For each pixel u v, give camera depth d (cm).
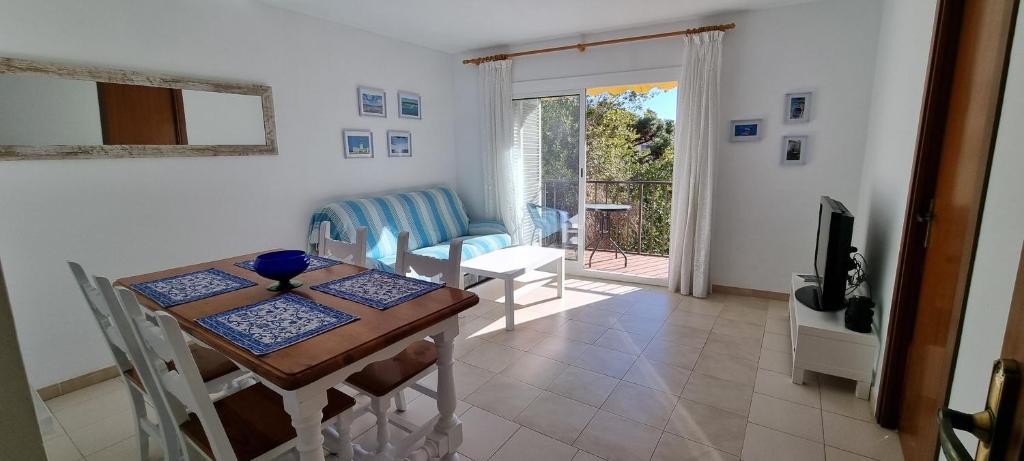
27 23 225
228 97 306
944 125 172
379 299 166
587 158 447
